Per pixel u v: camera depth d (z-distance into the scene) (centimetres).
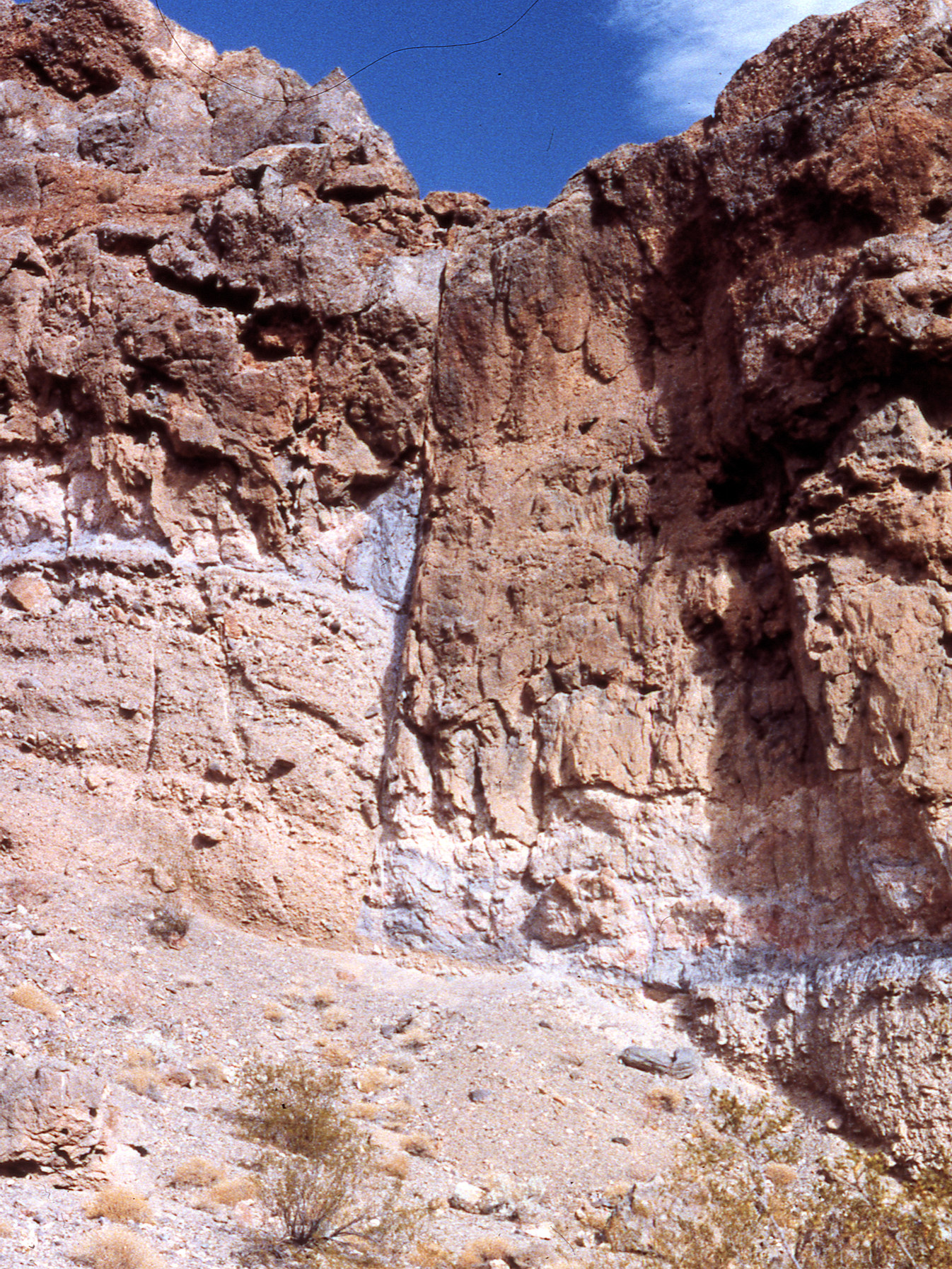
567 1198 1205
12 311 2030
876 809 1427
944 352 1481
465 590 1783
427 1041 1469
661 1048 1503
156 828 1714
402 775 1761
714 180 1702
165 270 1986
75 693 1797
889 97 1573
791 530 1552
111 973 1440
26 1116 988
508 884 1675
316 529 1922
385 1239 1036
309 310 1925
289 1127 1173
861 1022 1366
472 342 1877
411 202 2042
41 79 2412
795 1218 1039
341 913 1706
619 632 1709
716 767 1625
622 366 1798
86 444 1978
